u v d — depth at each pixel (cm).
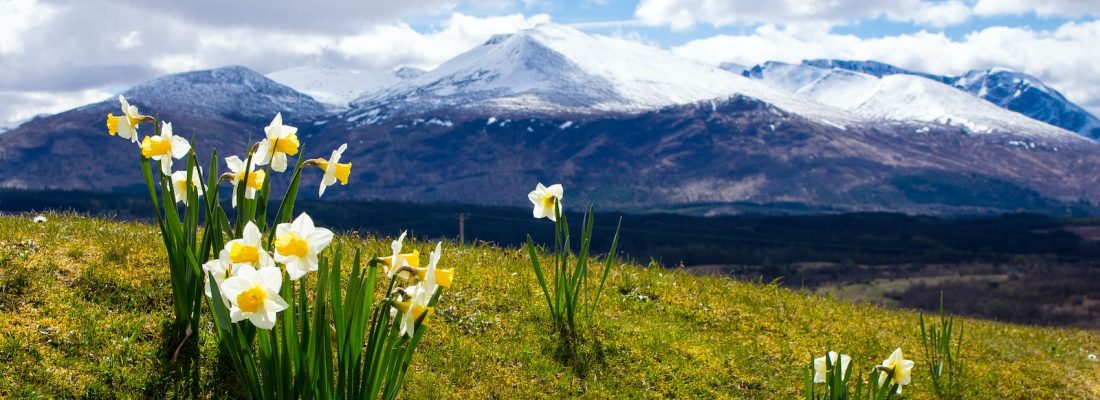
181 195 678
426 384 744
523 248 1180
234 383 680
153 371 665
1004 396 1077
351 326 562
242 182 619
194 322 691
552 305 949
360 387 583
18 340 659
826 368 736
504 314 915
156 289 777
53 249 820
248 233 505
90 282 765
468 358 806
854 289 10069
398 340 598
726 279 1289
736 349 977
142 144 618
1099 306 8594
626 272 1155
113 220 1055
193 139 631
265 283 482
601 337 911
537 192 910
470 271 1009
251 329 618
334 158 609
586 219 919
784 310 1170
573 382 823
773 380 930
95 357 668
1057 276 10056
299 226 500
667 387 859
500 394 771
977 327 1548
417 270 546
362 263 955
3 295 716
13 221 912
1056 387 1168
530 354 847
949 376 1037
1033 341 1507
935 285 10075
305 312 568
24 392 616
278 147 605
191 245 665
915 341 1209
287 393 569
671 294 1104
